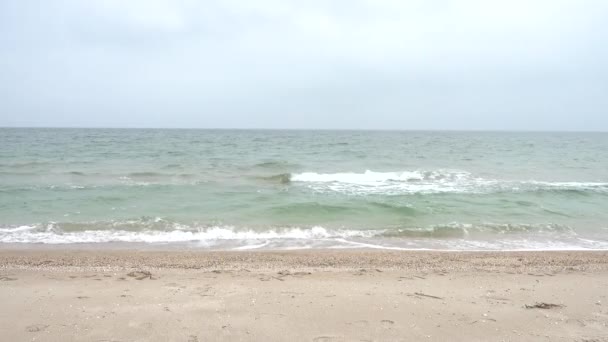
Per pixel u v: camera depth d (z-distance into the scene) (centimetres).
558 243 983
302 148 4409
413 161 3006
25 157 2958
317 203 1316
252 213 1238
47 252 833
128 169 2316
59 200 1382
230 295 549
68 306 500
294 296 549
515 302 536
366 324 457
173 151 3700
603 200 1491
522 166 2764
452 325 458
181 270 701
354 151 4028
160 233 1016
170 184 1770
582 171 2530
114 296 539
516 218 1213
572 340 421
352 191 1645
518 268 738
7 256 791
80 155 3167
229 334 426
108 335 420
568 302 537
